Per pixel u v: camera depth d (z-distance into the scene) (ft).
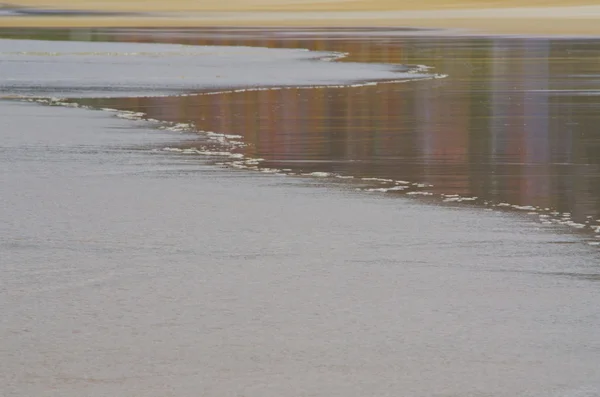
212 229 64.13
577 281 51.62
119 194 76.33
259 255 57.41
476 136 110.73
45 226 65.05
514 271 53.57
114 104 145.18
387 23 482.69
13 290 50.31
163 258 56.80
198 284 51.39
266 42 318.45
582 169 88.43
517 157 95.71
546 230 63.57
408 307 47.32
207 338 43.04
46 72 202.69
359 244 59.98
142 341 42.65
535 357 40.68
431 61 233.14
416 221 66.44
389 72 203.62
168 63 227.81
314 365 39.93
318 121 124.98
